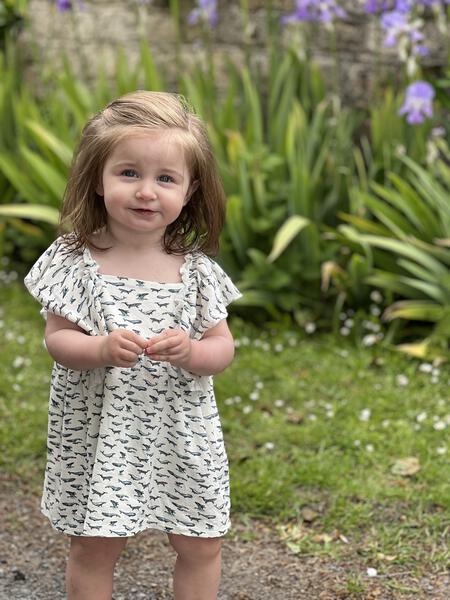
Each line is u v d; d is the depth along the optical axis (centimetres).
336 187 522
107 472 209
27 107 583
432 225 480
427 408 388
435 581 269
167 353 200
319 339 475
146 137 202
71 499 217
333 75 605
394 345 461
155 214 205
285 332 475
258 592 267
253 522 306
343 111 580
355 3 598
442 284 449
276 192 511
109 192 204
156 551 290
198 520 217
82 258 214
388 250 489
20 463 347
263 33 618
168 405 213
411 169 525
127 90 566
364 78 608
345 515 304
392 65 601
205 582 227
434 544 288
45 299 211
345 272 486
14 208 511
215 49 634
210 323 216
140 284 212
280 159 510
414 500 312
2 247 573
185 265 218
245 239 501
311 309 498
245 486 323
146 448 213
